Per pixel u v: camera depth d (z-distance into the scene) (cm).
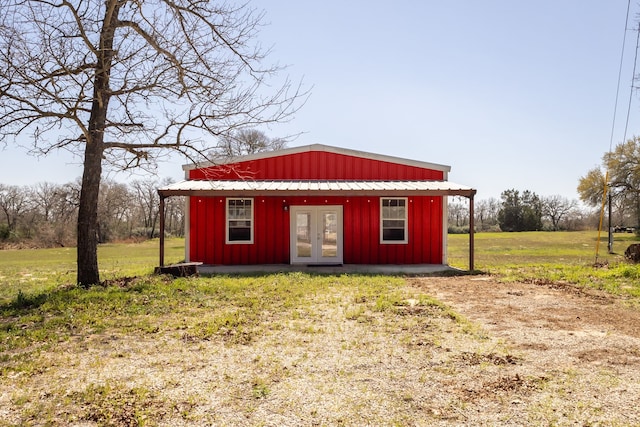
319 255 1677
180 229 5378
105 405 411
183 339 628
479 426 371
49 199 4622
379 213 1688
